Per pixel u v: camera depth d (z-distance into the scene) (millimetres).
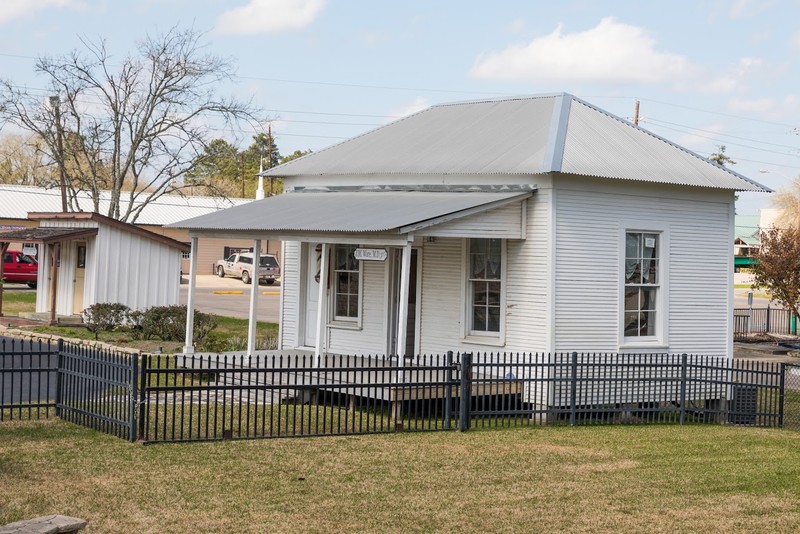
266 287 59938
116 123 41219
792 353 32656
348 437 13891
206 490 10531
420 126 22219
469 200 17812
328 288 21250
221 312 40469
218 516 9617
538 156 18047
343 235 16859
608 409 17078
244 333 30328
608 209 18375
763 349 33406
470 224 17328
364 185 20641
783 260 35312
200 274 68500
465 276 18922
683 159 20156
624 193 18594
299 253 21797
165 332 26312
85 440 12727
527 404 16766
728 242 20141
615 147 19375
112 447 12359
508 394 17359
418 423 15828
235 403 16438
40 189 60625
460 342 19016
